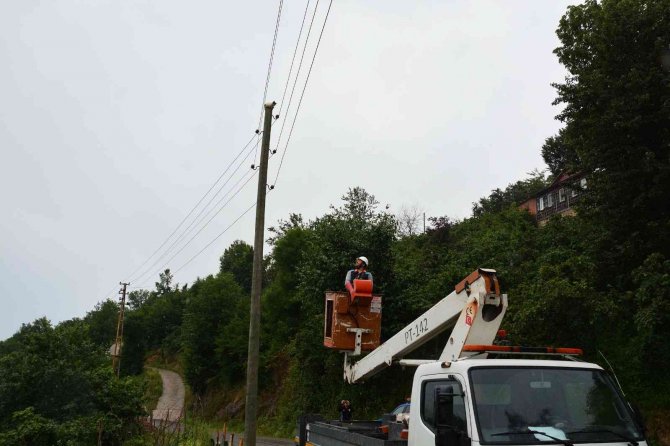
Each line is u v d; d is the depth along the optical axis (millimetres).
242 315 53031
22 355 22578
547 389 5344
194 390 54156
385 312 24500
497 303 6395
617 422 5270
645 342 16234
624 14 17641
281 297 38844
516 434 4992
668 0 17141
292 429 30641
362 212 27484
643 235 17688
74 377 22141
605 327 17438
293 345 33281
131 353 81625
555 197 42906
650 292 15188
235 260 94438
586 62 19172
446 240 36562
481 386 5246
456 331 6594
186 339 55688
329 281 25859
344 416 15328
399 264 27172
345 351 9656
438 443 5195
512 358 5949
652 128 17453
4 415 21312
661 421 14984
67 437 20062
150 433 23453
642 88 17281
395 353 8289
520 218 33219
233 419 42406
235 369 47031
